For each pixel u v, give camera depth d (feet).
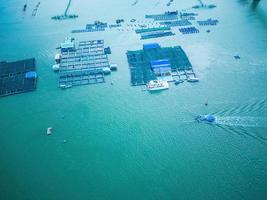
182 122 189.26
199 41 284.61
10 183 155.43
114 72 244.01
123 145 175.63
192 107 201.16
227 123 185.57
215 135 177.88
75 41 293.64
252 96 208.64
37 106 209.46
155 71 238.07
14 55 272.72
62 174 159.74
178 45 278.67
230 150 167.53
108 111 202.08
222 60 253.03
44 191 150.71
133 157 167.53
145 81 230.27
